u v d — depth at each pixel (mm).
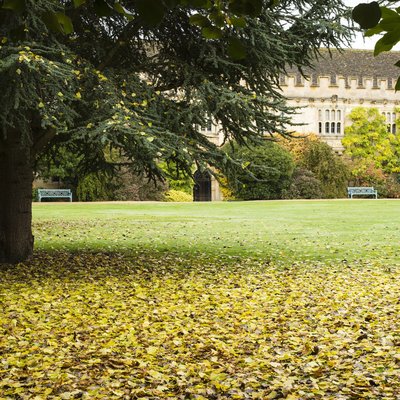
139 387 4496
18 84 7969
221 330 6203
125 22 10836
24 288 8750
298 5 10773
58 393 4363
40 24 8148
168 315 6969
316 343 5707
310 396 4160
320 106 47906
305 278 9688
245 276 9969
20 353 5375
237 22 1780
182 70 10641
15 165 11086
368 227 18922
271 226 19641
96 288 8852
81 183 37438
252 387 4457
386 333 6020
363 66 50250
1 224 11180
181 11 10180
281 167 39344
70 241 15391
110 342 5711
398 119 48125
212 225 20141
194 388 4402
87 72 9430
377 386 4391
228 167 10227
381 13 1274
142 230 18391
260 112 10391
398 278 9562
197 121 10102
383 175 45500
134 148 9305
